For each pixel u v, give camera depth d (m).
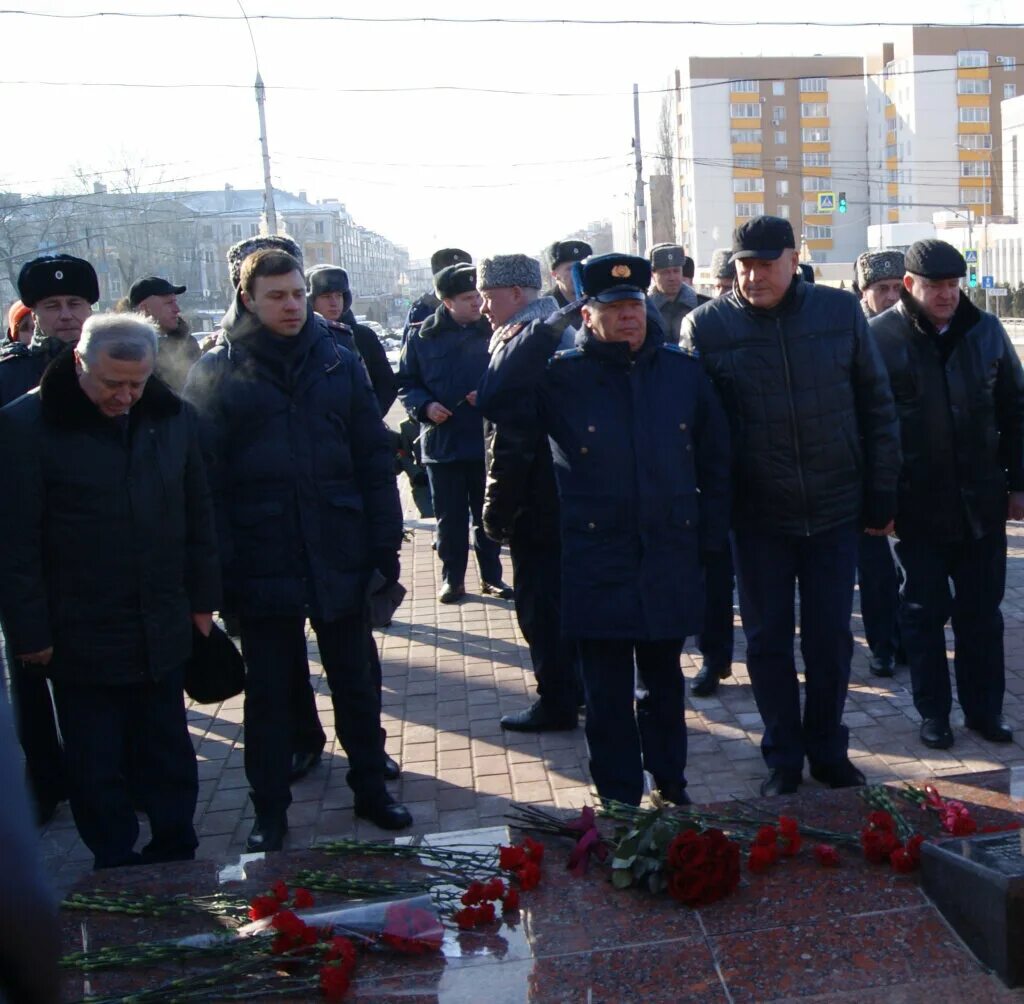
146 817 4.35
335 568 3.76
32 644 3.24
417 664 5.81
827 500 3.80
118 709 3.44
